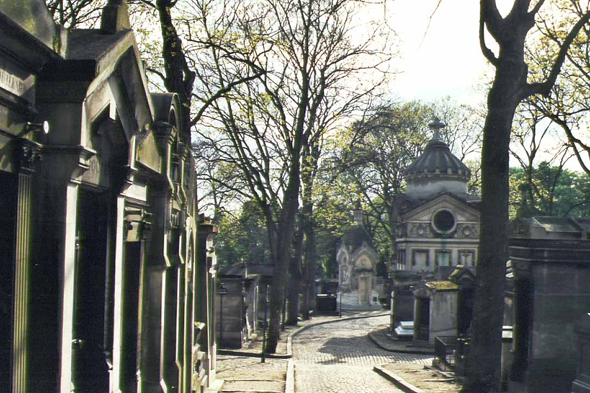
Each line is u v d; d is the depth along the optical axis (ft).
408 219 168.35
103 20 28.48
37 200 22.63
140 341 35.70
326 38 101.24
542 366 49.01
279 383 62.80
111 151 28.99
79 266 28.07
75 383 27.17
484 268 40.32
